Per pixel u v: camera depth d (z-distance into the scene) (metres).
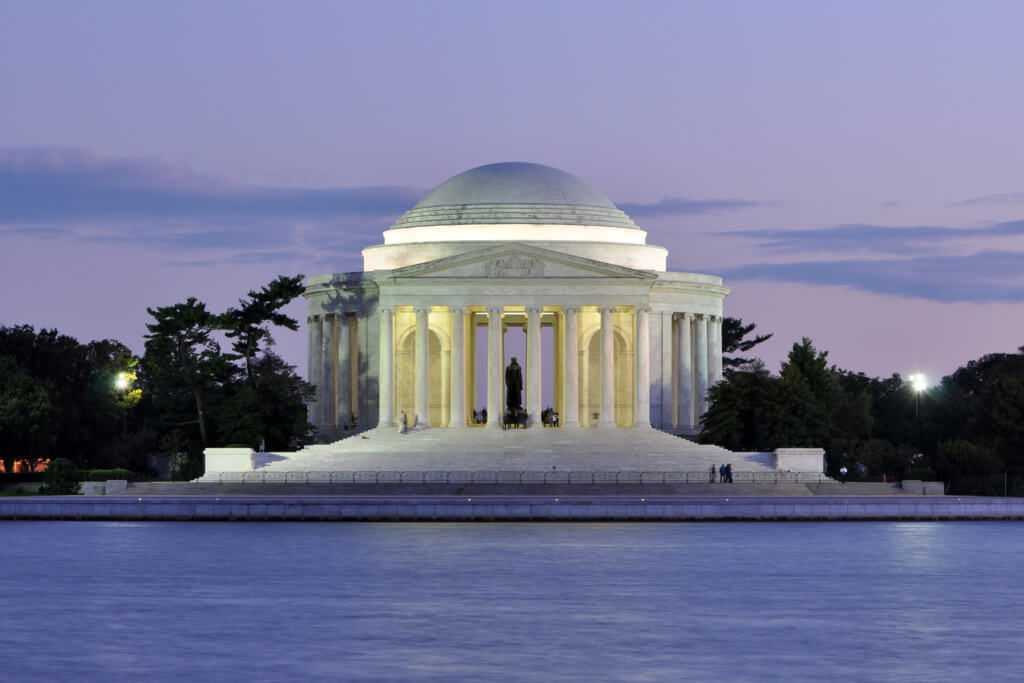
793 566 158.88
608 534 194.00
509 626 120.31
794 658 107.12
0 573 152.62
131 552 171.25
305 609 128.88
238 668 103.38
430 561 161.88
